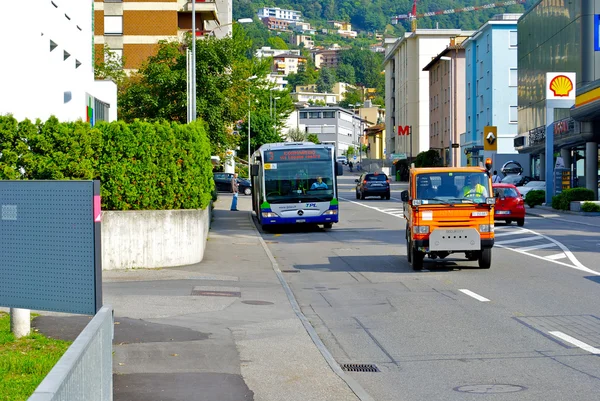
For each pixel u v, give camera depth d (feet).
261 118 294.87
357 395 24.97
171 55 144.15
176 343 32.60
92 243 24.77
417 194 57.47
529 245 78.33
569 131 159.63
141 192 59.52
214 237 88.84
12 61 69.87
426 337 35.17
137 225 58.59
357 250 76.59
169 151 59.93
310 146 100.58
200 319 38.52
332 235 94.84
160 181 59.93
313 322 39.40
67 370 12.80
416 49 376.27
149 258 59.00
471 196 57.00
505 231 96.84
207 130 127.65
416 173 58.03
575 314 39.96
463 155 286.66
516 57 244.42
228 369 28.45
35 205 25.39
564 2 177.88
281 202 99.25
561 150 180.14
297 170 100.07
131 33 213.87
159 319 38.11
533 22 205.26
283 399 24.59
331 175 100.27
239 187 218.38
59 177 52.65
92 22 107.24
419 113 374.02
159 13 213.66
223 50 143.13
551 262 63.31
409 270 60.08
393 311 42.24
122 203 59.41
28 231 25.57
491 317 39.58
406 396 25.46
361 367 29.78
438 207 56.70
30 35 71.92
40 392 11.58
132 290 47.78
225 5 295.48
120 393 24.71
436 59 313.73
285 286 51.19
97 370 16.90
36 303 25.67
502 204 105.09
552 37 187.73
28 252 25.61
